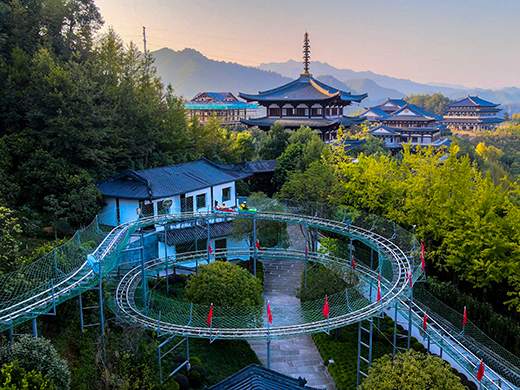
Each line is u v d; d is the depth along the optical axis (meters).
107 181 54.91
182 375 30.88
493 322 41.41
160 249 51.69
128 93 62.66
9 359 21.44
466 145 157.62
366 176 55.84
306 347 39.84
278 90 110.25
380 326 42.22
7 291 26.66
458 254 45.34
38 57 55.66
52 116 53.75
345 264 43.00
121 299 35.09
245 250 52.41
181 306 34.50
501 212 54.50
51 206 49.91
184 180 56.91
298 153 76.00
